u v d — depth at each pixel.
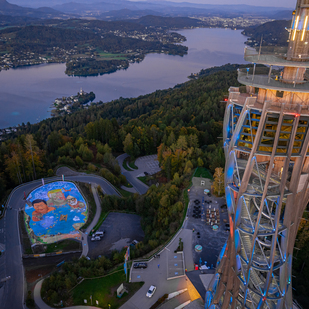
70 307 58.31
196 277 61.16
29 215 92.88
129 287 61.03
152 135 154.25
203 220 80.50
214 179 98.31
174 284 61.00
